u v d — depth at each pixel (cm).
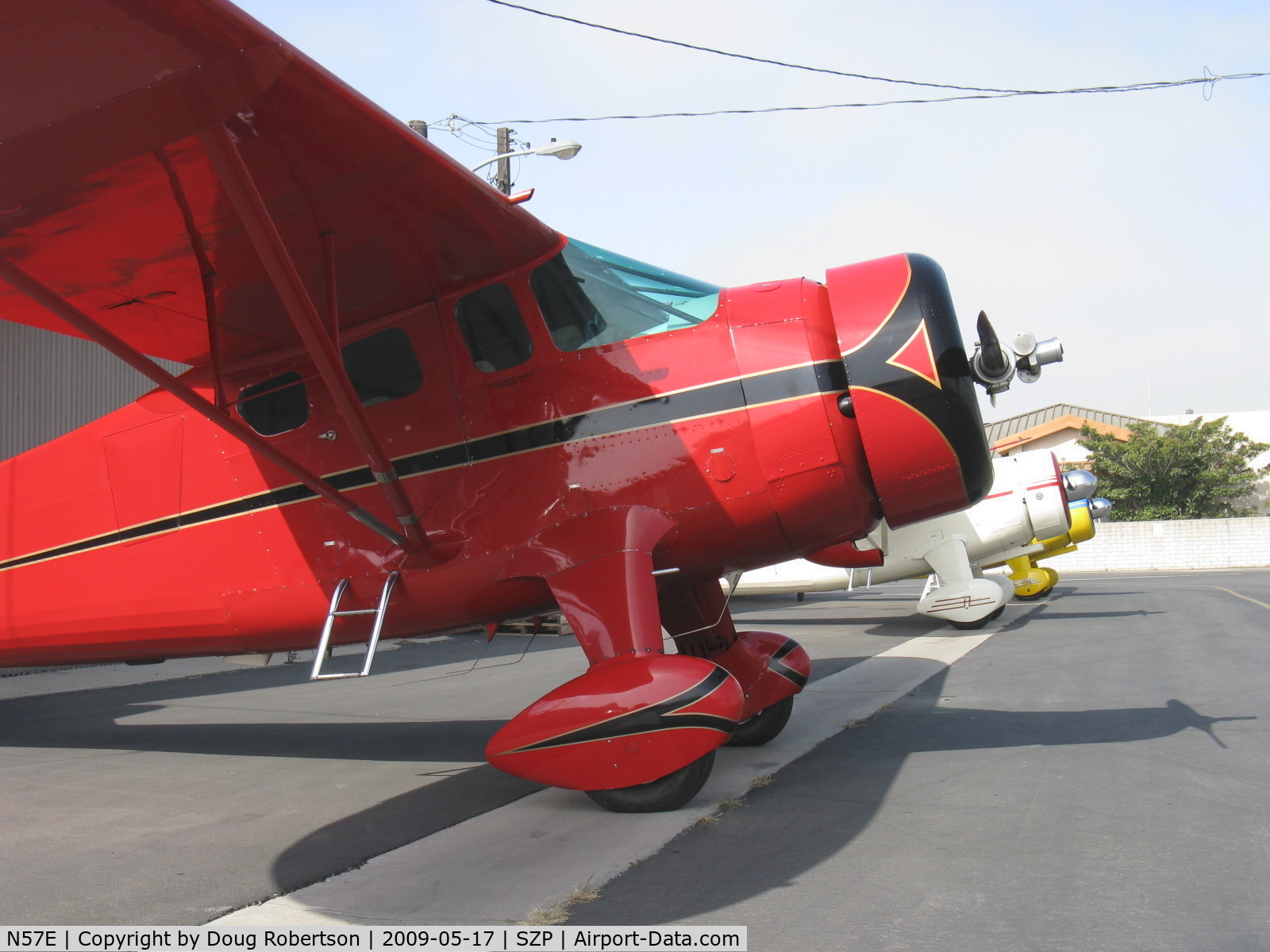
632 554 372
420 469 421
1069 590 1706
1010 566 1427
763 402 389
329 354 328
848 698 618
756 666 471
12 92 235
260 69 240
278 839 346
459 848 324
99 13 212
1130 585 1869
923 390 378
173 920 266
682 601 472
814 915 253
